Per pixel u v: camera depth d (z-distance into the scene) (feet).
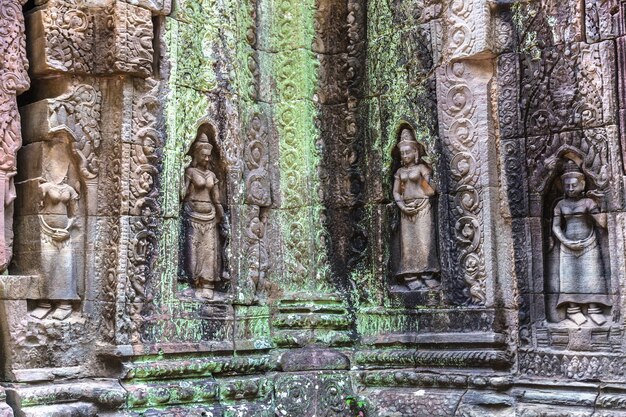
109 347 22.93
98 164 23.84
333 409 25.77
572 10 23.65
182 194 24.79
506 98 24.68
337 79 28.53
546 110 23.95
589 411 22.11
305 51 28.04
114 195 23.53
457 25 25.41
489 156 24.76
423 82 26.30
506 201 24.49
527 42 24.44
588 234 23.34
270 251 27.43
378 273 27.07
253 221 26.78
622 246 22.45
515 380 23.79
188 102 25.09
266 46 28.19
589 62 23.25
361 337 27.12
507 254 24.56
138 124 23.93
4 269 22.07
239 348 25.49
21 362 21.93
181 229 24.93
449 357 24.82
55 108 23.02
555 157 23.71
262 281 26.89
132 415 22.40
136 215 23.58
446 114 25.63
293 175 27.71
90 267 23.53
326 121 28.37
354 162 28.07
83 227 23.62
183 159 24.88
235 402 24.82
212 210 25.57
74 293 23.16
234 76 26.40
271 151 27.89
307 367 26.02
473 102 25.13
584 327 22.99
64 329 22.89
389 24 27.40
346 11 28.58
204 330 24.81
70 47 23.34
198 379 24.23
